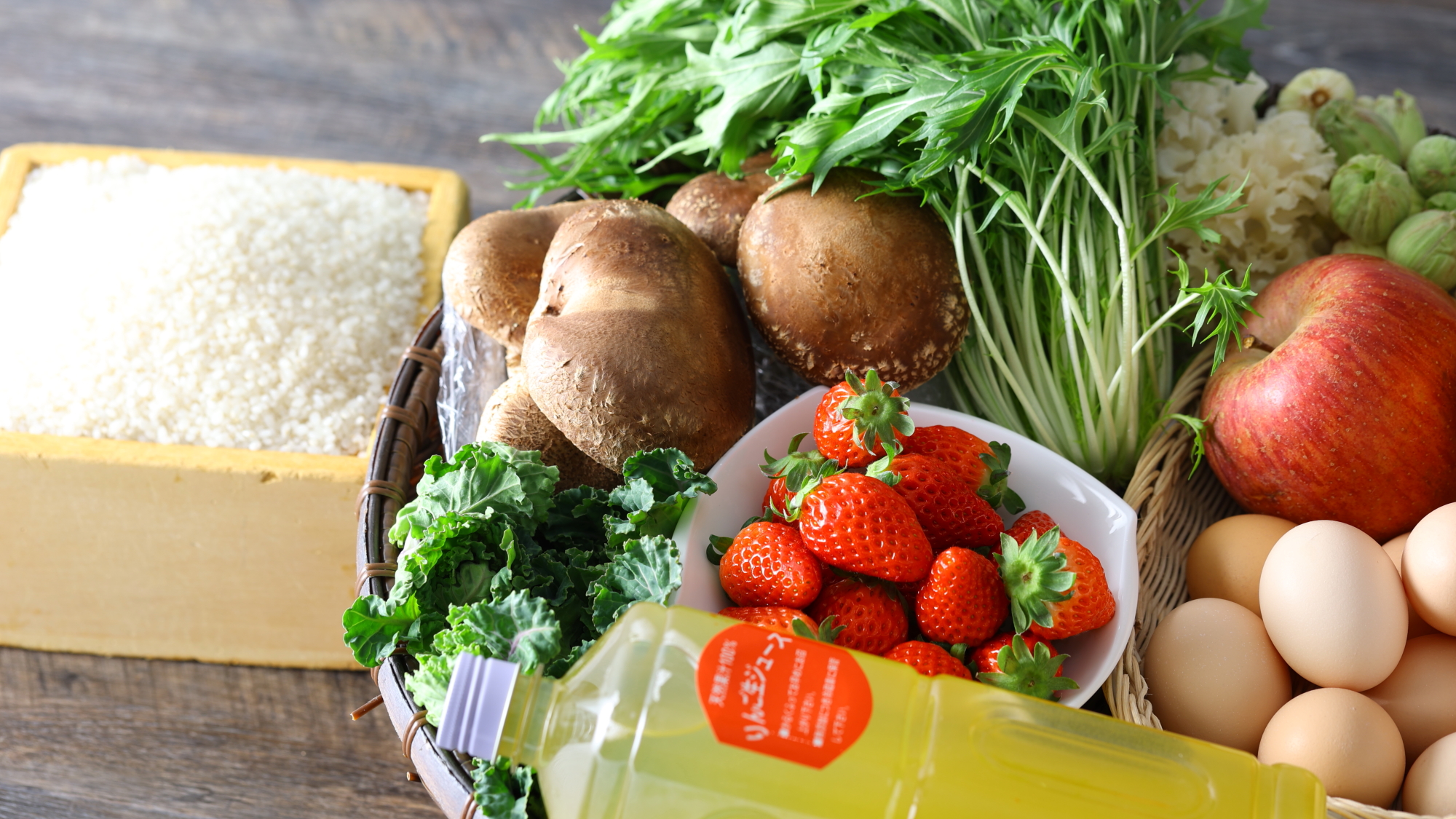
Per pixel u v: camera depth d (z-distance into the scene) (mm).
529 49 1863
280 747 1156
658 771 560
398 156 1696
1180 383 945
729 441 832
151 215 1188
